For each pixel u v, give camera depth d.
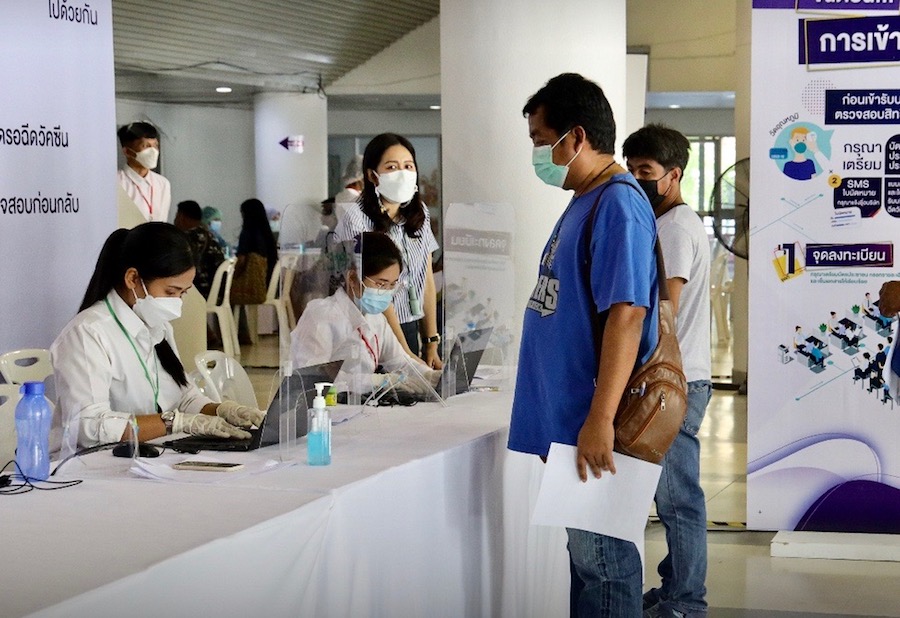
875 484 4.39
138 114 15.37
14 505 2.14
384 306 3.30
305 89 15.00
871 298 4.31
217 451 2.64
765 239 4.36
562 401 2.55
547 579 3.42
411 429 3.01
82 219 4.32
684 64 11.63
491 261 3.67
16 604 1.55
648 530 4.80
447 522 2.71
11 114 3.95
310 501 2.16
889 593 3.91
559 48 5.02
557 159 2.61
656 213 3.51
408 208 4.24
